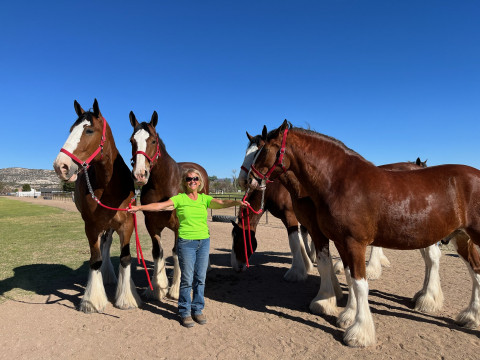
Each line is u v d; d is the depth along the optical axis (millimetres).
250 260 7273
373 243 3377
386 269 6055
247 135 4617
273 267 6598
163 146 4441
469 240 3441
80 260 7145
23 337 3400
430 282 4074
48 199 47250
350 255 3215
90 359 2967
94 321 3811
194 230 3648
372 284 5137
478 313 3428
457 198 3145
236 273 6113
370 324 3170
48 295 4762
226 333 3471
